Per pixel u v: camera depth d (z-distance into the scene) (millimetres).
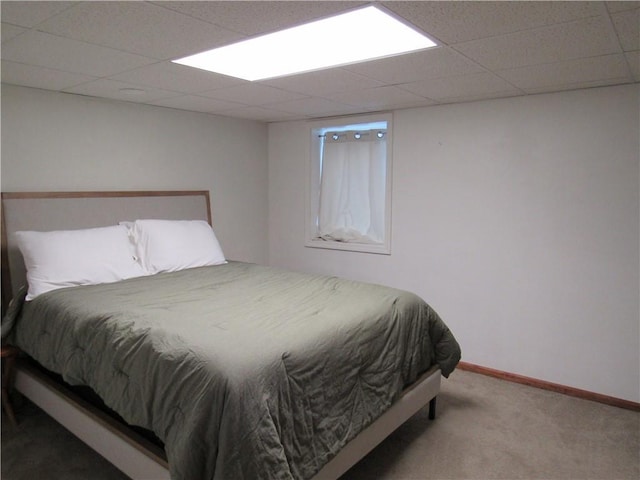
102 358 2039
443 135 3529
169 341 1836
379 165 4082
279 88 2949
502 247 3322
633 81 2688
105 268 2893
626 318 2871
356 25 1819
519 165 3197
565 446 2475
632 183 2787
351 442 1999
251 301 2490
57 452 2377
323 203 4441
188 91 3059
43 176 3021
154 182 3709
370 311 2357
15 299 2613
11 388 2758
